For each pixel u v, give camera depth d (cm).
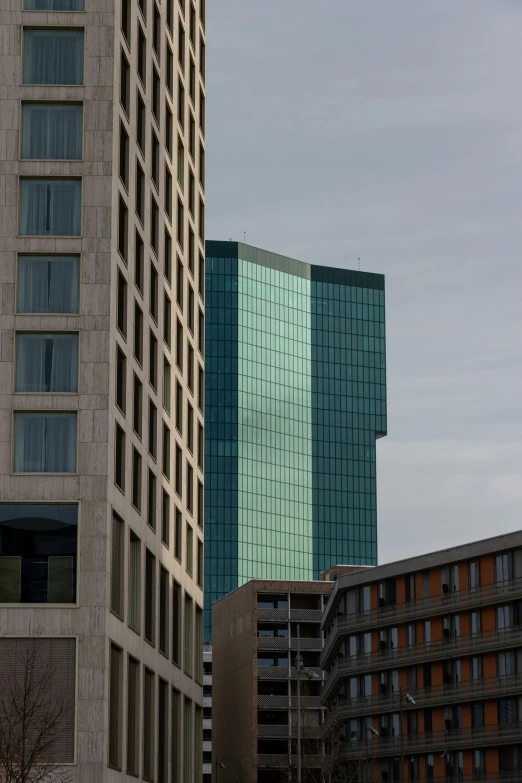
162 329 10056
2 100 8275
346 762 16312
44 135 8269
